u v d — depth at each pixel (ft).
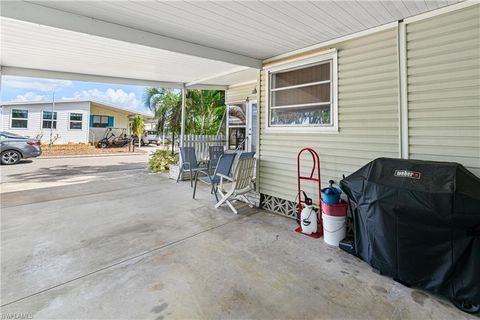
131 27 9.93
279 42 11.48
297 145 12.56
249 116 21.90
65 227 10.88
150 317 5.67
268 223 11.89
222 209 13.97
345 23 9.32
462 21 7.68
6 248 8.86
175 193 17.43
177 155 26.35
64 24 8.52
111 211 13.21
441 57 8.11
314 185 11.87
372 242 7.66
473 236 6.01
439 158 8.26
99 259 8.23
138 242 9.55
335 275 7.48
